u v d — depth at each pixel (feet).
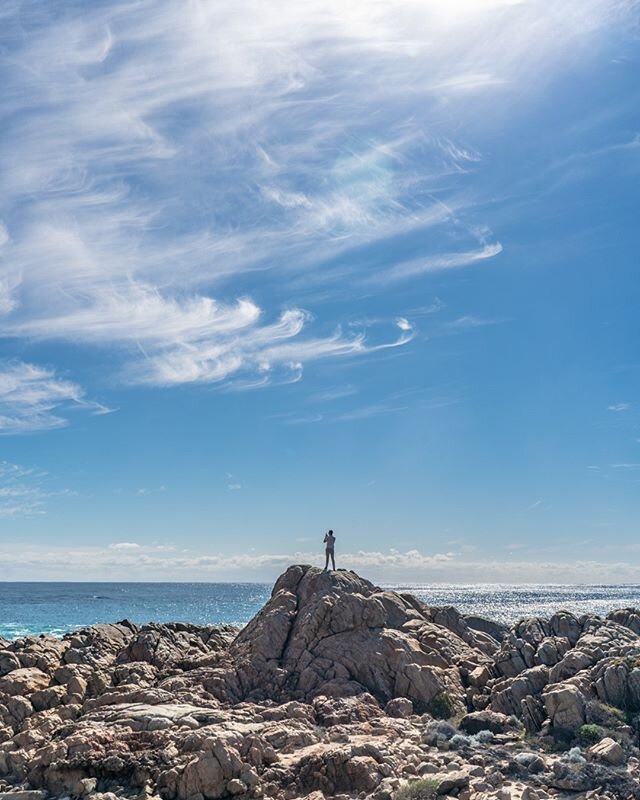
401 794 98.48
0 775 112.06
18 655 156.15
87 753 109.60
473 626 187.73
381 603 168.76
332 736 118.62
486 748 117.29
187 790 102.73
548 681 135.64
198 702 134.41
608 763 110.93
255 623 167.63
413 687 142.51
